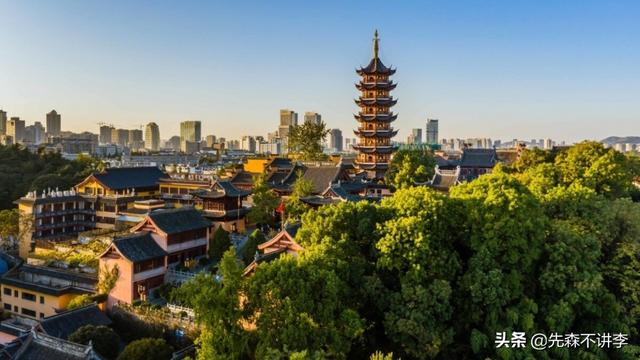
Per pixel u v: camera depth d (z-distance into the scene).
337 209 50.03
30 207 99.50
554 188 61.59
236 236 88.75
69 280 70.94
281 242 58.53
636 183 116.25
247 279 39.84
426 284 44.94
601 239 54.06
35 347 42.69
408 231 45.22
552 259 48.50
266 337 36.12
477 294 43.66
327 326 38.25
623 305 49.59
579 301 47.09
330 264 42.53
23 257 97.25
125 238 66.38
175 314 57.25
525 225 46.88
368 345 45.19
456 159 186.25
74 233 107.00
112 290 64.81
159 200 111.75
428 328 41.72
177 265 72.50
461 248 50.84
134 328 58.81
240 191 100.00
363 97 127.62
